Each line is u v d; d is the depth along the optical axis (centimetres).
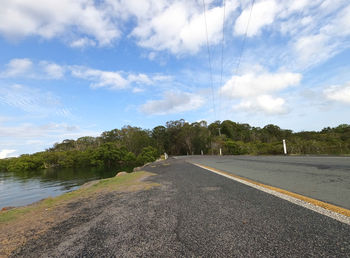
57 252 187
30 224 293
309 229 188
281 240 171
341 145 2402
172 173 811
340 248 149
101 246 190
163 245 181
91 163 5516
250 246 165
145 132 8181
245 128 8800
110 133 8231
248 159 1241
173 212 280
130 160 5728
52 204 432
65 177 3584
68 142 9275
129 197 413
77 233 233
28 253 191
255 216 236
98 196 464
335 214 219
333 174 460
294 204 269
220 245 171
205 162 1291
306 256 142
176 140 7531
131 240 198
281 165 725
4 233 261
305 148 1909
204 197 355
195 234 199
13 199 1614
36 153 6944
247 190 381
